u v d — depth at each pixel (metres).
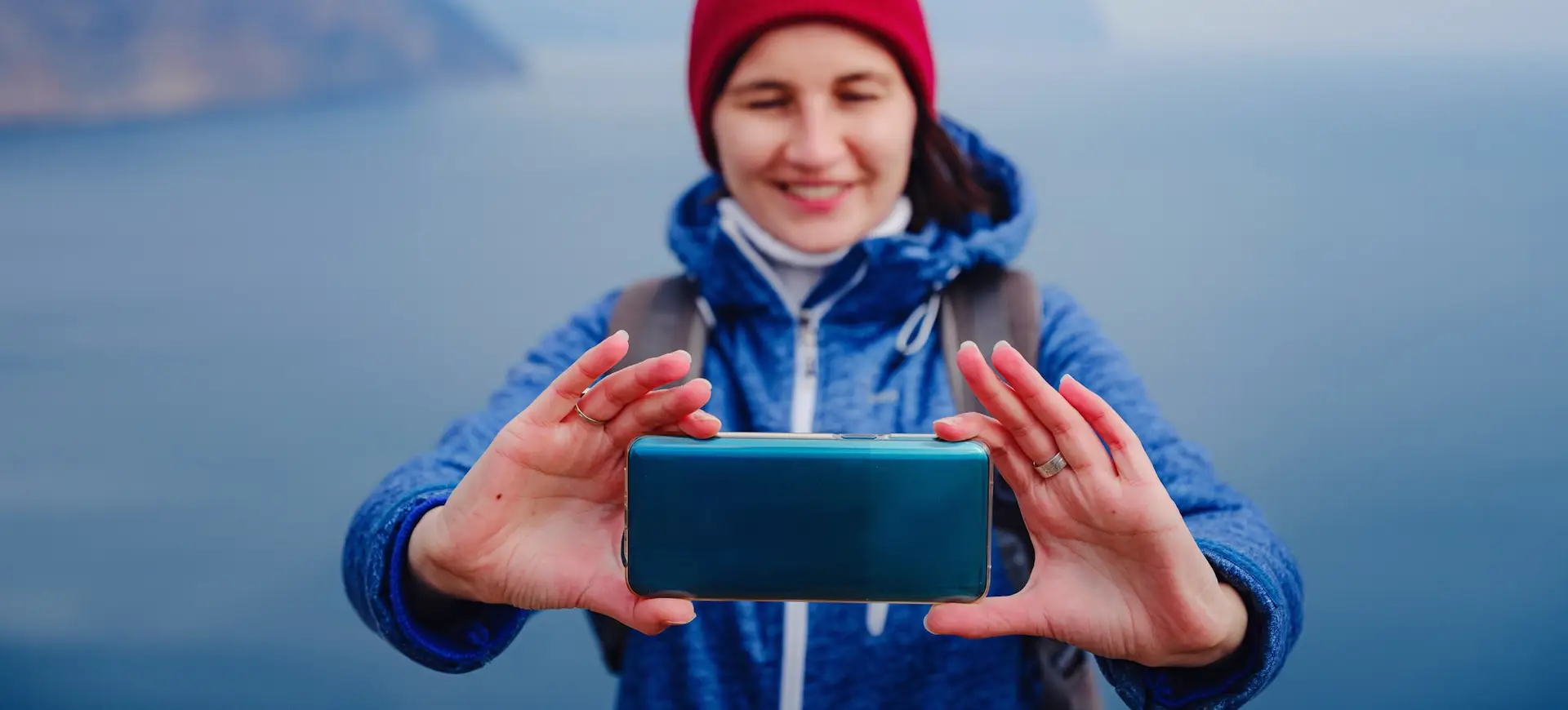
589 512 1.27
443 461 1.49
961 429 1.23
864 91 1.57
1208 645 1.18
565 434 1.22
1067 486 1.19
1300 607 1.33
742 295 1.64
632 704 1.58
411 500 1.32
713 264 1.63
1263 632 1.20
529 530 1.26
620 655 1.66
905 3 1.56
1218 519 1.39
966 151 1.78
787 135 1.57
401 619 1.29
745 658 1.53
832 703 1.51
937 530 1.21
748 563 1.21
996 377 1.18
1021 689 1.55
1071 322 1.62
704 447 1.21
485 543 1.23
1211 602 1.17
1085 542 1.21
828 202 1.60
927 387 1.60
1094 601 1.20
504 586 1.25
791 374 1.61
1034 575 1.23
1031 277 1.66
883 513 1.21
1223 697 1.22
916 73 1.60
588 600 1.24
